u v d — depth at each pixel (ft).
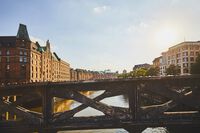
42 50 272.31
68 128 56.49
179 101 55.21
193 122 55.52
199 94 55.26
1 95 58.95
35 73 243.19
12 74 218.38
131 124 55.67
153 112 55.98
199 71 158.92
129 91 56.90
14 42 223.92
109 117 56.70
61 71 391.86
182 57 320.70
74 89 58.18
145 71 326.44
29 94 58.44
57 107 185.68
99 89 57.67
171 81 57.52
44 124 56.80
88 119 56.95
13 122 57.52
